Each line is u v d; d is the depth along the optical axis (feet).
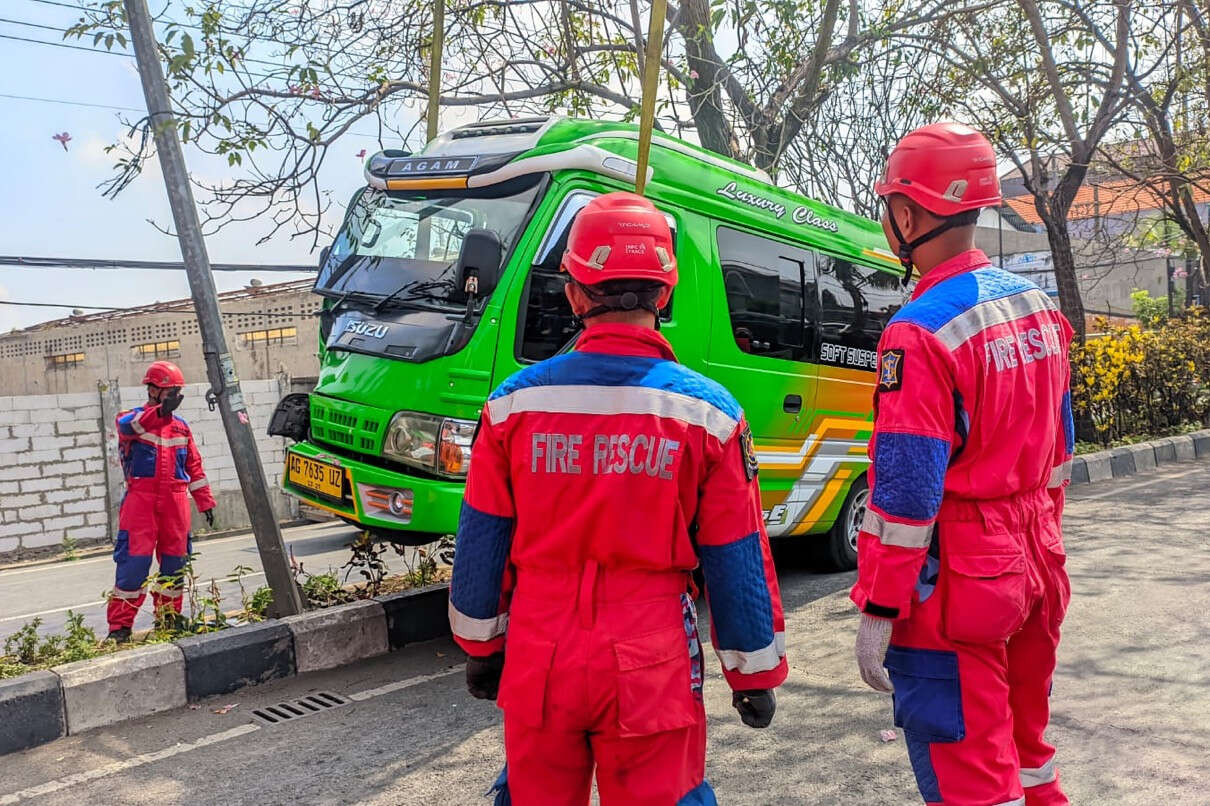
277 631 16.34
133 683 14.60
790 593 21.58
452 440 15.48
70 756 13.20
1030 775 7.88
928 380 6.95
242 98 22.75
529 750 6.44
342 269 18.93
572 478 6.30
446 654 17.52
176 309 82.38
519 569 6.66
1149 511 27.58
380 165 19.44
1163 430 44.16
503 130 18.65
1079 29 36.50
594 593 6.27
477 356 15.66
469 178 17.25
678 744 6.29
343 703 15.08
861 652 7.11
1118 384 41.39
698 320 18.78
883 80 34.19
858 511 24.04
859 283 23.88
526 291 16.25
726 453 6.49
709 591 6.62
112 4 18.99
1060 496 8.14
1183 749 12.00
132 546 18.89
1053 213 40.93
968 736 7.04
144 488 19.13
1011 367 7.23
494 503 6.70
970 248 7.69
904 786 11.48
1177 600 18.30
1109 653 15.58
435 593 18.49
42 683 13.83
